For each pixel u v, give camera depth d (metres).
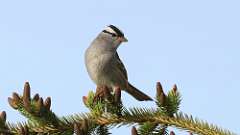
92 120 8.38
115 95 8.12
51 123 7.98
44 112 7.77
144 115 8.30
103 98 8.62
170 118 8.07
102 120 8.41
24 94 7.59
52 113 7.96
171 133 6.31
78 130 6.89
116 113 8.37
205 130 7.79
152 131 8.05
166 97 7.92
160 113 8.17
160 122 8.11
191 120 8.01
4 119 7.63
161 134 8.10
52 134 8.07
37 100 7.90
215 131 7.72
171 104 8.00
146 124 8.00
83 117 8.47
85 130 6.93
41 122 7.91
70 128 8.10
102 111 8.55
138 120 8.31
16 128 7.77
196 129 7.86
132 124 8.39
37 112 7.68
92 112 8.55
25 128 7.35
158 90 7.93
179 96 8.05
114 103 8.26
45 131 8.03
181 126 7.95
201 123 7.93
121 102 8.31
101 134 8.45
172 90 8.10
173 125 8.05
